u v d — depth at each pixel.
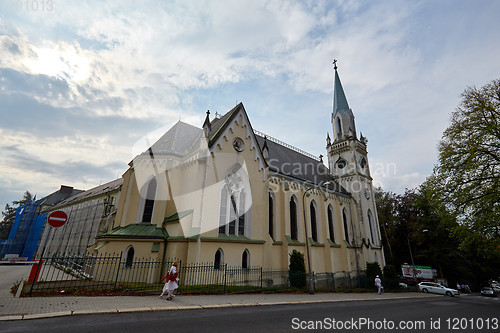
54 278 18.97
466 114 24.34
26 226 68.81
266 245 22.64
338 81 52.94
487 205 22.42
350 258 35.75
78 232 45.69
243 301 13.52
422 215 46.75
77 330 6.88
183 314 9.69
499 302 24.56
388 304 17.59
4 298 10.24
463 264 44.78
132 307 9.98
